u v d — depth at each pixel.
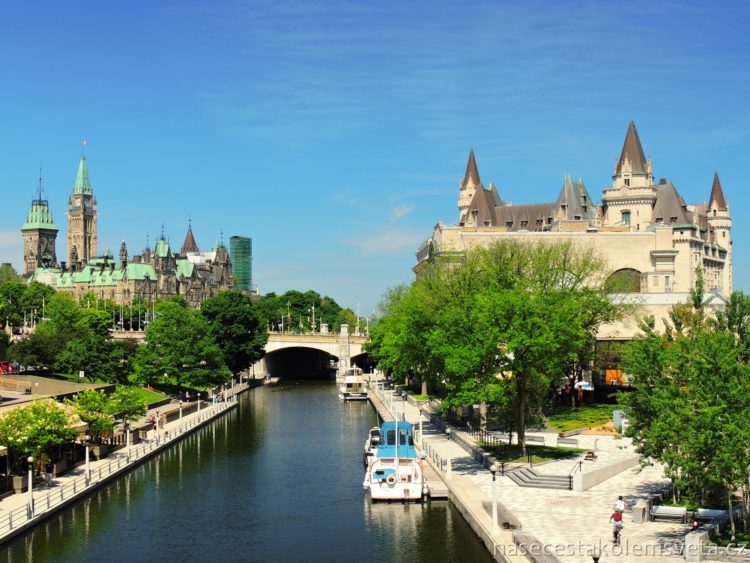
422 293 117.38
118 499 80.00
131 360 167.88
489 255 118.56
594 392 129.00
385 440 87.69
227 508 76.31
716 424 48.44
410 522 68.69
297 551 62.69
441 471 81.31
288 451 107.00
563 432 97.62
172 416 133.12
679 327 71.62
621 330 145.38
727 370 50.16
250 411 155.12
